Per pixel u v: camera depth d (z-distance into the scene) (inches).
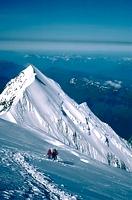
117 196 1782.7
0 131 3253.0
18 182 1283.2
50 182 1464.1
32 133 4170.8
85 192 1556.3
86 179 2014.0
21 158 1855.3
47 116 7770.7
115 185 2198.6
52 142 4156.0
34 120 7249.0
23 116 7071.9
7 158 1732.3
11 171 1441.9
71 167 2335.1
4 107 7278.5
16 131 3705.7
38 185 1333.7
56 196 1251.2
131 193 2041.1
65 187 1487.5
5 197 1046.4
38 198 1145.4
